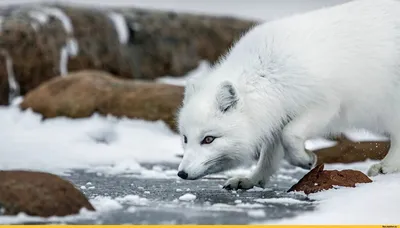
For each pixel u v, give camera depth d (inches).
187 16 984.3
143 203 371.2
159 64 938.7
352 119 430.0
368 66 414.9
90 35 885.2
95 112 688.4
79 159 573.6
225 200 384.5
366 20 425.4
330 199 372.2
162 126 676.1
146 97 692.1
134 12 960.9
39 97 709.9
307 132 402.9
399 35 426.9
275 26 425.1
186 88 409.7
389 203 349.4
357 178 404.2
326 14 429.1
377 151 592.1
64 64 854.5
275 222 318.7
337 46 410.6
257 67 402.6
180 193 413.1
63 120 686.5
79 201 338.0
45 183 332.5
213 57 968.9
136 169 531.8
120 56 907.4
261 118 397.7
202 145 390.3
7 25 829.8
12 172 338.3
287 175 524.4
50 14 866.8
